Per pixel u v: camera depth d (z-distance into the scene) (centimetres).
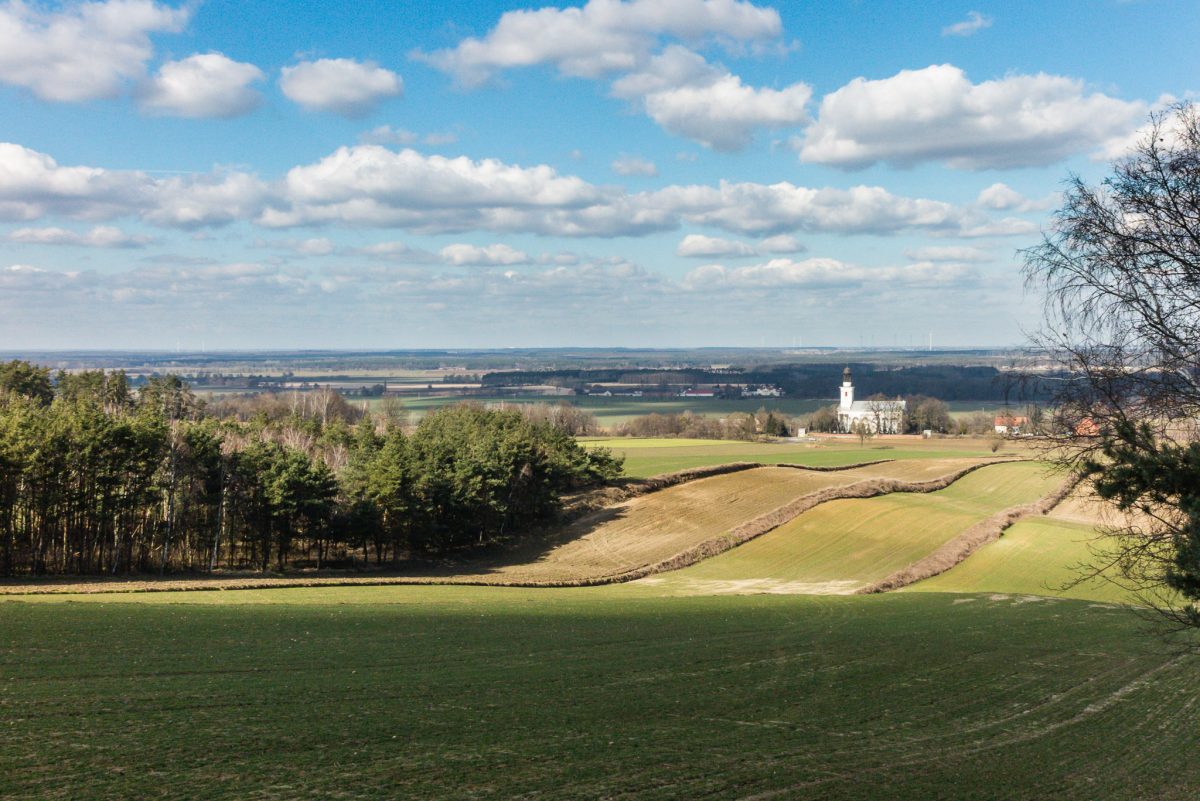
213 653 2834
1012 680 2745
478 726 2045
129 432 6338
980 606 4756
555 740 1944
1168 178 1480
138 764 1677
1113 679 2769
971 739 2081
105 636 3034
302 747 1823
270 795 1538
